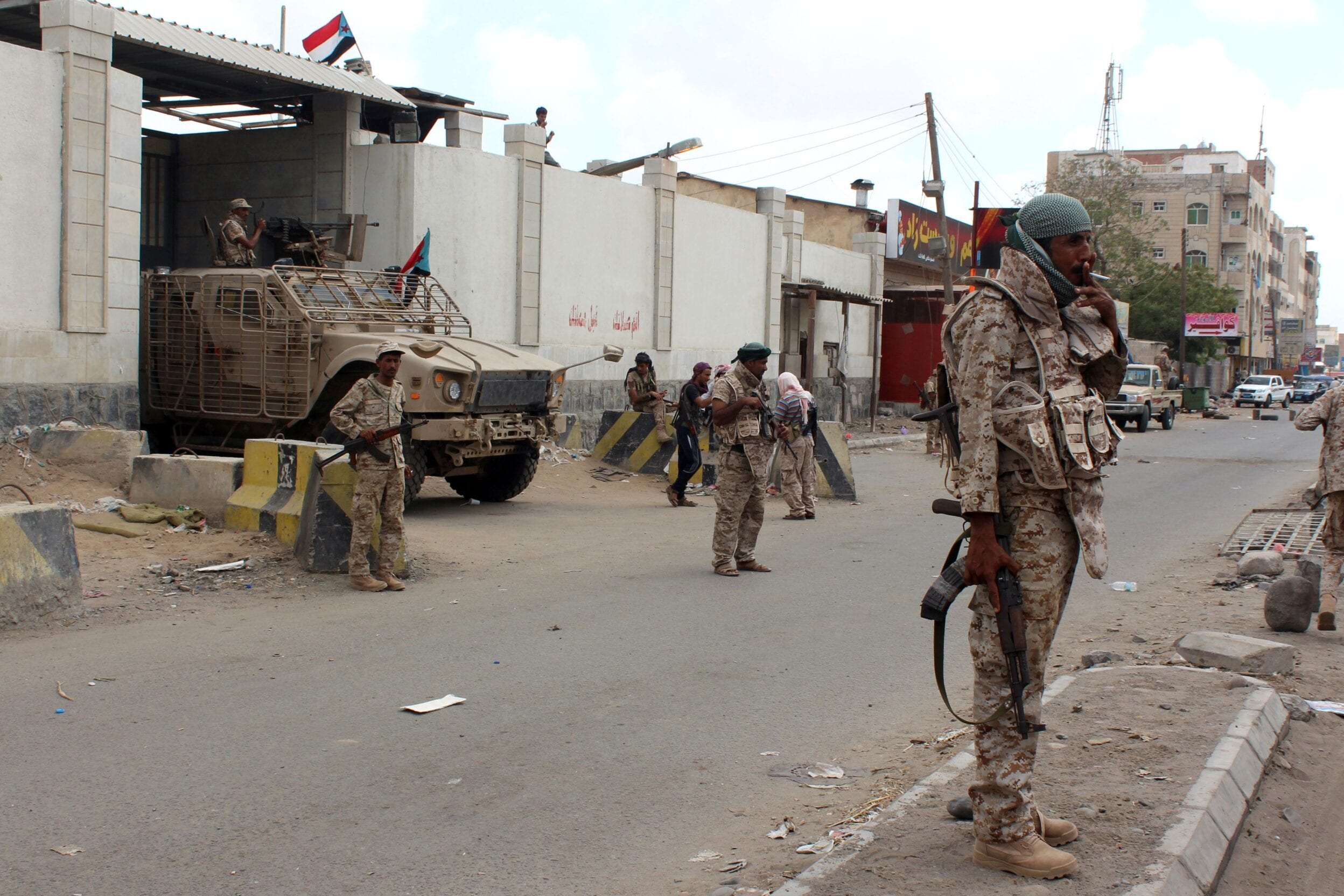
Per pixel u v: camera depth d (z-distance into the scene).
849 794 4.56
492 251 17.72
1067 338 3.27
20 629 6.99
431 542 10.42
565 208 19.19
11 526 7.04
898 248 35.19
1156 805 3.80
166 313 13.28
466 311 17.33
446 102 18.47
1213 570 10.11
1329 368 153.62
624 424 17.34
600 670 6.40
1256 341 92.94
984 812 3.34
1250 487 17.62
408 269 15.89
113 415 12.56
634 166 22.70
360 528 8.41
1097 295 3.33
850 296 27.09
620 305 20.81
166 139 18.33
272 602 7.98
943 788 4.19
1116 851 3.43
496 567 9.54
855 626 7.67
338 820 4.22
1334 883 3.68
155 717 5.39
